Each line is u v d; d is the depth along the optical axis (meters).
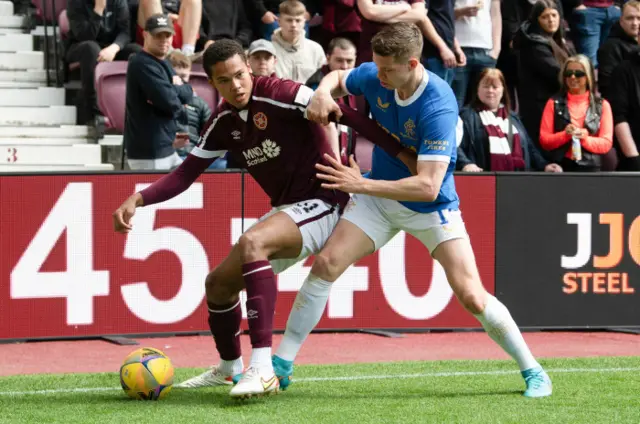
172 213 11.73
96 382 9.00
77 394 8.40
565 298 12.52
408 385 8.83
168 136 12.80
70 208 11.49
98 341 11.57
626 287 12.64
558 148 13.73
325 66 13.98
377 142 7.79
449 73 14.75
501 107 13.41
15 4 17.67
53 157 14.77
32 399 8.16
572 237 12.50
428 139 7.57
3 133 15.09
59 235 11.48
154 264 11.73
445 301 12.35
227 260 8.02
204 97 15.09
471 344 11.51
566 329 12.57
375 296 12.20
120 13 15.70
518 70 15.37
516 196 12.34
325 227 7.97
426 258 12.27
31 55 16.56
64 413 7.55
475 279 8.07
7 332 11.37
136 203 8.20
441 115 7.57
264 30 16.17
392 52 7.30
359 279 12.14
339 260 7.96
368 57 14.40
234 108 7.89
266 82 7.79
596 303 12.59
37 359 10.48
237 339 8.45
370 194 7.47
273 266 8.33
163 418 7.29
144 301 11.73
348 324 12.15
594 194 12.52
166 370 8.04
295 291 12.01
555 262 12.47
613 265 12.61
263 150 7.93
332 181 7.47
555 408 7.72
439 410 7.62
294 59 14.16
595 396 8.24
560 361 10.21
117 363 10.28
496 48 16.05
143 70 12.50
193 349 11.10
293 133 7.87
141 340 11.64
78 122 15.76
